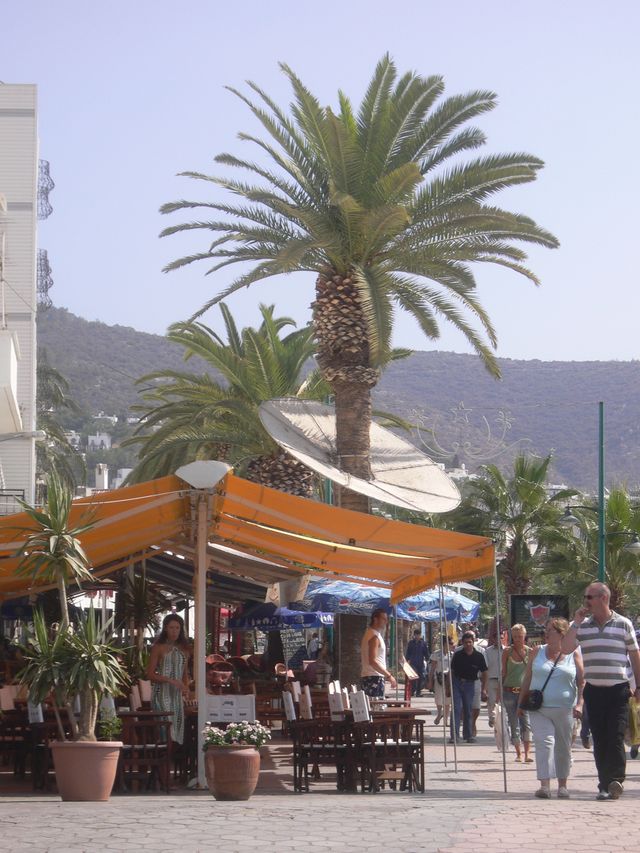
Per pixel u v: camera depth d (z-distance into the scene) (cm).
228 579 2619
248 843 844
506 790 1304
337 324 2286
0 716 1447
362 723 1320
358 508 2131
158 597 2383
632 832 931
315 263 2345
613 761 1169
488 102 2280
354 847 830
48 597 2286
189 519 1520
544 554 4872
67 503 1211
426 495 1944
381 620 1543
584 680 1200
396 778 1313
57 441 7481
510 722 1759
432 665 2733
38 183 5350
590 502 4859
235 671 2597
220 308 3562
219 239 2397
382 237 2277
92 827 928
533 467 4931
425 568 1655
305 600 2261
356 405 2238
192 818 993
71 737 1291
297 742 1340
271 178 2373
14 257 5072
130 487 1274
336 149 2220
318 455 2109
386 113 2250
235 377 3162
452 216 2269
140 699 1586
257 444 3095
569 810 1079
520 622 3092
